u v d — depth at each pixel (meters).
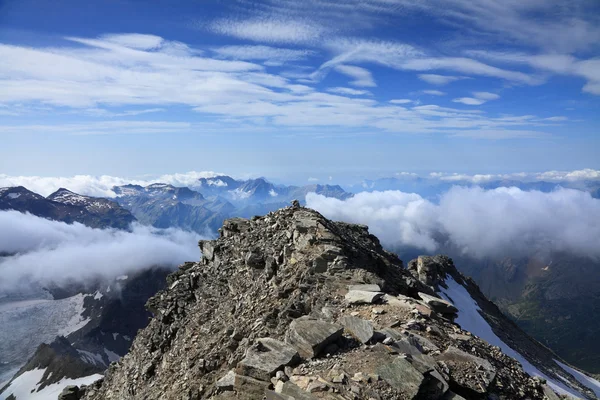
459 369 19.67
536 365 70.88
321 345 20.58
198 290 48.69
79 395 61.03
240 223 52.03
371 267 37.75
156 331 48.81
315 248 35.97
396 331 22.42
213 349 32.41
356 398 16.58
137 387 43.50
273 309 30.23
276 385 18.78
